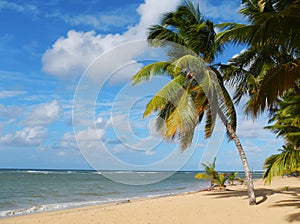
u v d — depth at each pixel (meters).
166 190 29.89
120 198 22.22
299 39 7.46
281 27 7.23
